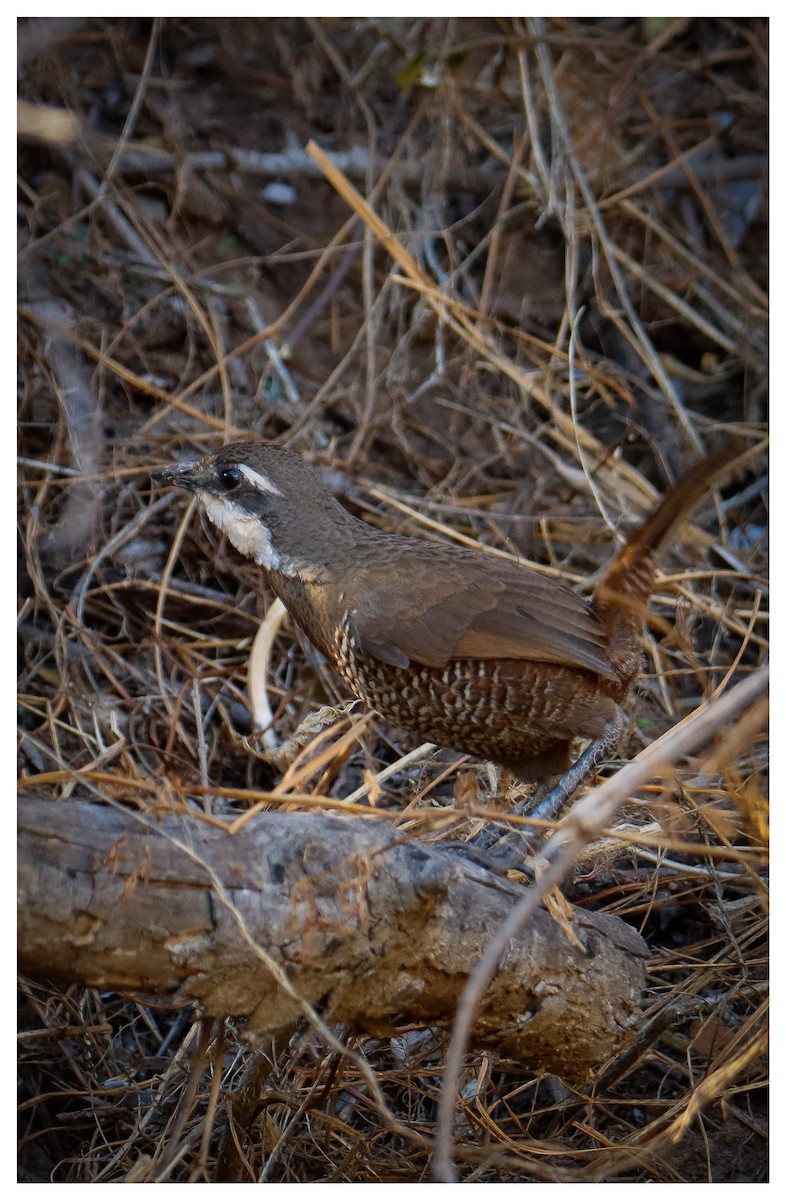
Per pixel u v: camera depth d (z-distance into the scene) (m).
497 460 13.18
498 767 9.88
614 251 14.00
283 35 15.10
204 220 14.12
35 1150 8.68
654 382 13.97
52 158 13.70
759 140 14.93
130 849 6.34
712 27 15.32
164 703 10.83
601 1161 8.02
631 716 10.66
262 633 10.96
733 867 10.04
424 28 14.72
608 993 7.59
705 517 13.01
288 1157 8.26
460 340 13.83
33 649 11.05
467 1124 8.53
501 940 5.79
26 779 6.53
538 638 8.20
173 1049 9.28
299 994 6.73
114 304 13.16
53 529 11.70
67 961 6.37
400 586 8.53
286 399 13.16
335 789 10.39
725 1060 8.49
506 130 14.95
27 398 12.20
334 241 13.46
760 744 10.64
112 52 14.59
